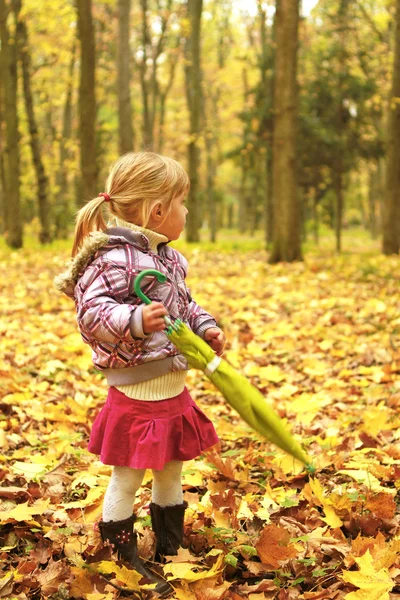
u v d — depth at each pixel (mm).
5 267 12320
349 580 2211
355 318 7281
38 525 2648
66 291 2312
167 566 2309
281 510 2873
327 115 19594
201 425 2424
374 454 3506
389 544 2494
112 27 22188
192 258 14297
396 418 3961
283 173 13000
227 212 57875
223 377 2176
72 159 23531
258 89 21172
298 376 5230
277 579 2332
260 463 3422
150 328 2096
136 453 2213
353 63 20078
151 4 23141
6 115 16953
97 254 2215
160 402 2260
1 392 4605
